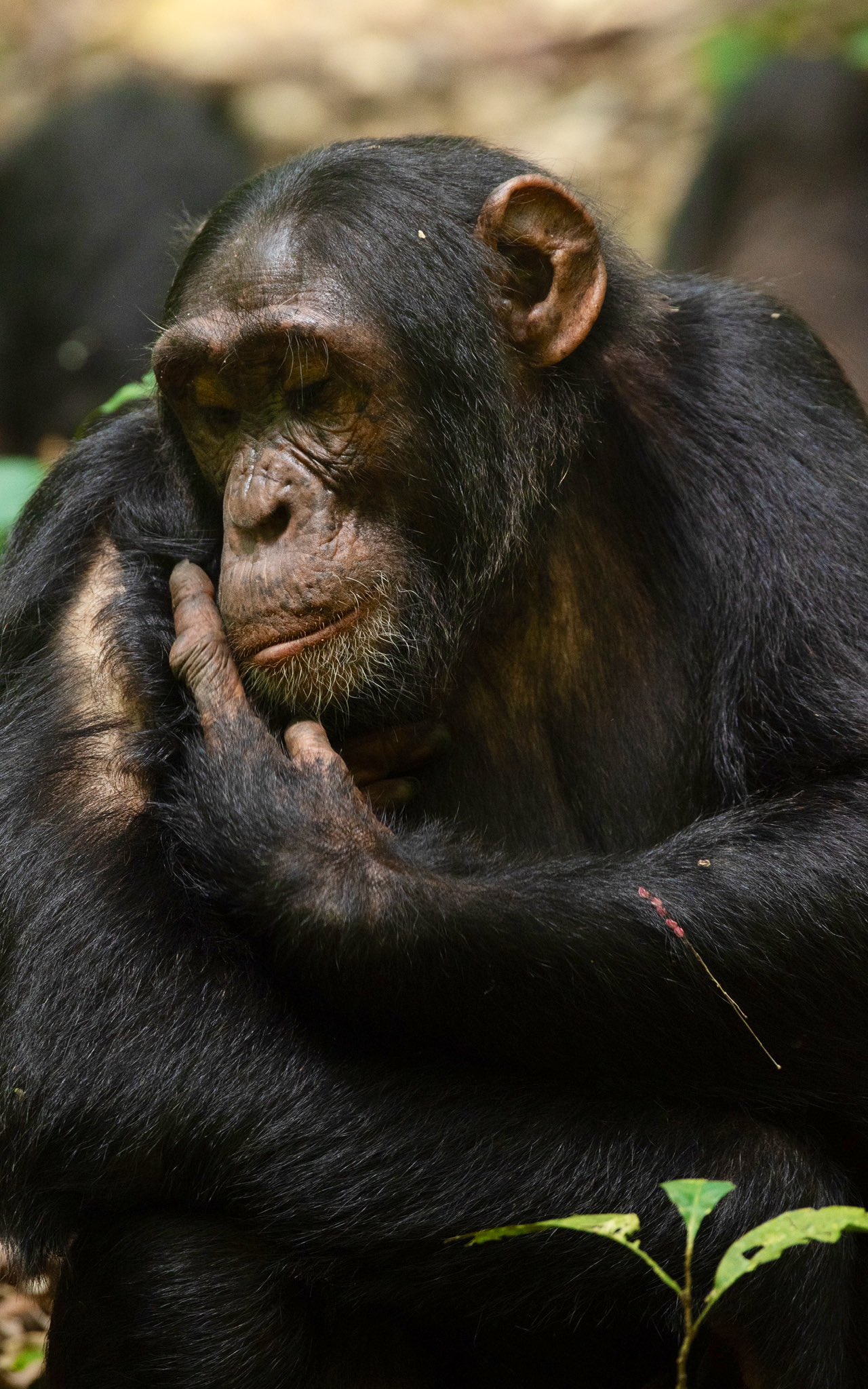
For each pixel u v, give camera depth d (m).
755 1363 9.16
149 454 11.34
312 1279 9.28
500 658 10.91
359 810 9.39
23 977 9.52
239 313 9.88
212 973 9.40
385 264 10.04
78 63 39.03
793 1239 7.21
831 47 28.17
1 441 27.44
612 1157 9.16
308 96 36.41
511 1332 10.18
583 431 10.88
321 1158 9.16
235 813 9.34
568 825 10.99
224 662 9.94
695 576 10.96
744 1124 9.35
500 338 10.43
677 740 10.95
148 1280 9.23
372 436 9.93
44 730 10.27
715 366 11.33
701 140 30.59
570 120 34.53
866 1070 9.61
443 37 37.62
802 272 25.48
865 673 10.31
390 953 8.97
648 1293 9.19
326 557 9.81
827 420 11.27
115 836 9.77
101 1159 9.29
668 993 9.26
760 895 9.40
